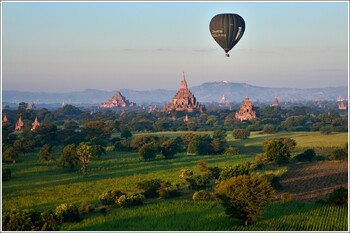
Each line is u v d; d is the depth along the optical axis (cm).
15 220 11494
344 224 11994
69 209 12862
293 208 13738
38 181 18825
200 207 14038
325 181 18300
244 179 12344
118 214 13412
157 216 13112
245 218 12125
